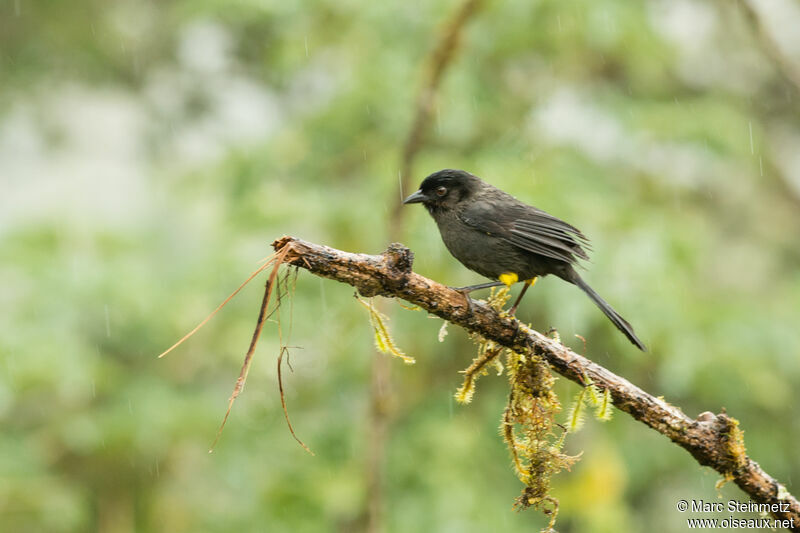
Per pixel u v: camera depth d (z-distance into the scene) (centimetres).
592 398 615
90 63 1705
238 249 1397
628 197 1434
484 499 1338
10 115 1692
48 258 1316
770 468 1500
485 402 1462
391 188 1314
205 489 1480
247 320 1395
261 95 1714
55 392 1320
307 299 1398
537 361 638
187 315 1355
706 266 1559
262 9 1456
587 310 1255
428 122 1284
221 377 1462
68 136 1745
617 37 1373
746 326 1325
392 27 1398
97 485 1438
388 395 1102
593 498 1381
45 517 1260
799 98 1565
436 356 1470
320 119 1428
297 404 1437
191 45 1698
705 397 1350
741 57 1670
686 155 1484
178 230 1508
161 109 1734
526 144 1412
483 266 890
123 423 1297
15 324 1232
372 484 1106
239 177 1459
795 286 1454
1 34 1664
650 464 1470
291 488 1327
